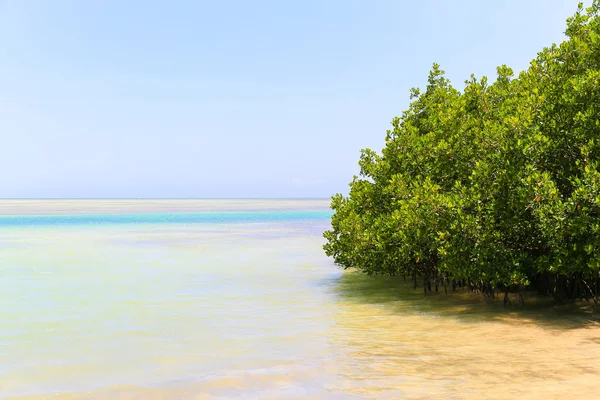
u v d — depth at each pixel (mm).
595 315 9086
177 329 8805
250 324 9164
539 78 10422
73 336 8328
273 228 40531
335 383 5914
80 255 20703
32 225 44500
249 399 5469
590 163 8438
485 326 8734
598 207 7941
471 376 5992
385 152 13195
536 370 6129
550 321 8852
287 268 17156
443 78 15039
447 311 10148
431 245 10367
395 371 6320
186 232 35438
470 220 9164
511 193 8945
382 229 11711
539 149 8773
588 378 5758
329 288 13242
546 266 8914
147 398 5562
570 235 8445
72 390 5844
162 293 12438
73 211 89750
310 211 93375
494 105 11062
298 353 7270
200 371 6480
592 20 10188
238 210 101250
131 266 17438
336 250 13766
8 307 10695
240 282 14164
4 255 20594
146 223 48812
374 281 14414
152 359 7035
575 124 8930
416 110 14656
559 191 9156
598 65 9484
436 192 9992
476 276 9484
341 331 8602
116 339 8117
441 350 7273
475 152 10102
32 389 5883
